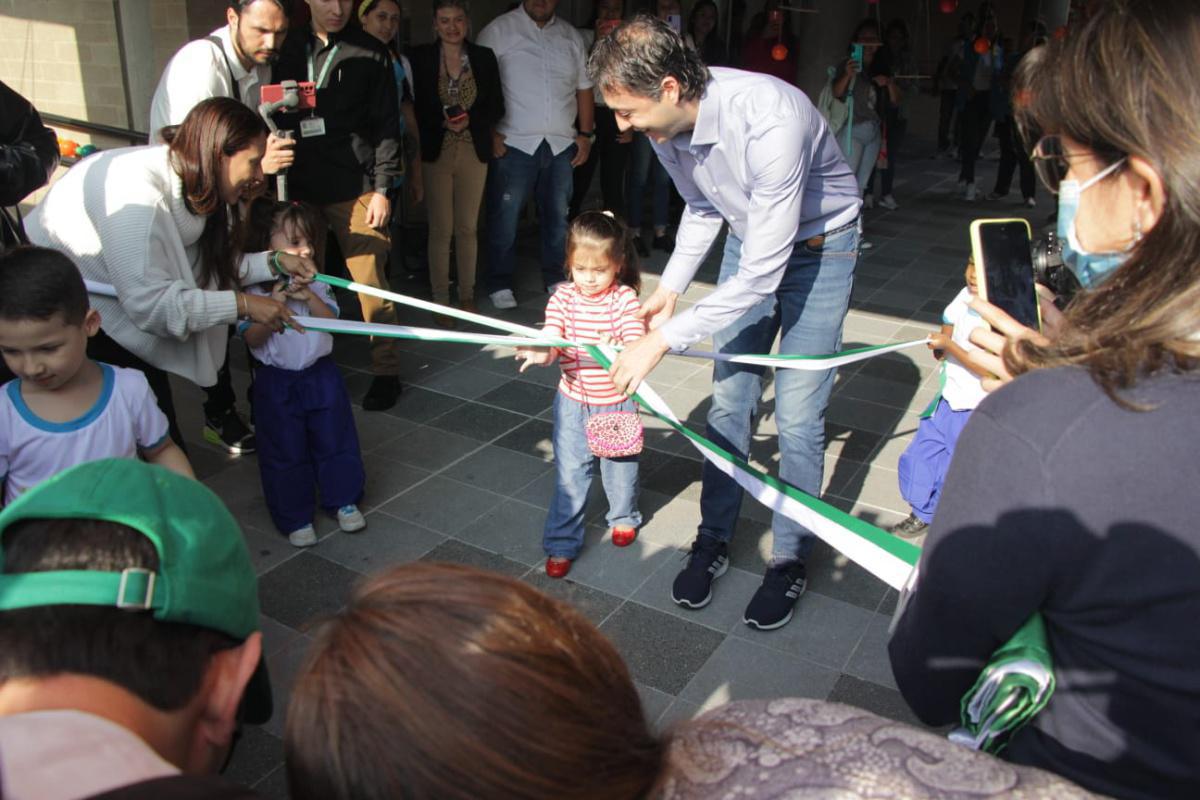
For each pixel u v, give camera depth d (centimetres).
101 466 94
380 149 426
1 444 218
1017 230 155
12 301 199
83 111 619
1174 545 91
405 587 79
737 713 94
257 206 322
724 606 304
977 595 101
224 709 92
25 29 615
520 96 550
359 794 70
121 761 71
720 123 248
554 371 486
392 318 434
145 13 574
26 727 72
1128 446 92
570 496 309
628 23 245
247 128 285
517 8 551
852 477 393
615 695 78
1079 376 96
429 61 504
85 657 81
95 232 278
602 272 294
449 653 72
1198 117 86
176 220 289
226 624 91
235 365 480
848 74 773
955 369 286
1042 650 102
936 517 107
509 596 78
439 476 380
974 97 969
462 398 452
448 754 70
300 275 310
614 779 75
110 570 87
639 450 302
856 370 504
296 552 326
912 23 1420
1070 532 94
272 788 230
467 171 526
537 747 71
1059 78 96
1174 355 92
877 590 314
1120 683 97
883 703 265
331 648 76
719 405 302
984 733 107
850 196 276
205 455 391
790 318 287
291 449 320
